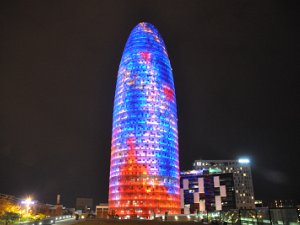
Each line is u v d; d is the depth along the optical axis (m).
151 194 146.38
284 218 38.25
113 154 161.62
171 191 152.38
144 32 183.12
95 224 67.12
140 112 160.50
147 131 157.38
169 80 175.25
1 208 88.00
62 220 80.00
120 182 150.38
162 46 183.75
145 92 164.62
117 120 165.62
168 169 155.75
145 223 71.12
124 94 167.50
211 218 73.12
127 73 171.12
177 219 102.94
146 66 170.62
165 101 167.75
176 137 169.62
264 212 42.72
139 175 149.00
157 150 155.62
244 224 49.59
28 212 89.75
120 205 145.75
